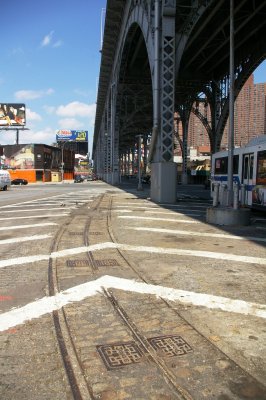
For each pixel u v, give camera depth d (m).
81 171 187.75
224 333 4.75
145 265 8.02
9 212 18.84
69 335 4.69
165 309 5.53
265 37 35.81
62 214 17.59
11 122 100.25
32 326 4.98
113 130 60.03
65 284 6.73
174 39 23.41
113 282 6.82
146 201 25.17
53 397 3.45
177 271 7.54
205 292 6.28
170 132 23.78
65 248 9.71
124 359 4.11
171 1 23.12
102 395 3.47
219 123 47.75
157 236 11.45
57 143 160.12
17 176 98.50
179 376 3.77
